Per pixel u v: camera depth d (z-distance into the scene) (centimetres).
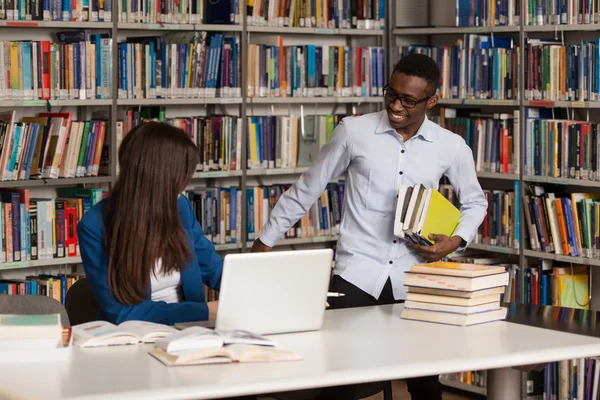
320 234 589
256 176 602
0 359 256
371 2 597
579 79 494
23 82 478
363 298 374
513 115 533
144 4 518
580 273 527
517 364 270
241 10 550
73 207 501
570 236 502
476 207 385
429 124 382
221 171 550
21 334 259
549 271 528
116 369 248
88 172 504
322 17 583
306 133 580
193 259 315
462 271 310
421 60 363
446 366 260
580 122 499
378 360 262
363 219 378
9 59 473
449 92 565
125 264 299
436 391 367
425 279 317
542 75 512
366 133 378
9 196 478
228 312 283
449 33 587
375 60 601
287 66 570
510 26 528
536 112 529
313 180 387
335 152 383
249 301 286
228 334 270
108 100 503
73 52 493
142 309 305
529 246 530
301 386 241
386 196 375
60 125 487
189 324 301
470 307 310
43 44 483
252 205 566
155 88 523
